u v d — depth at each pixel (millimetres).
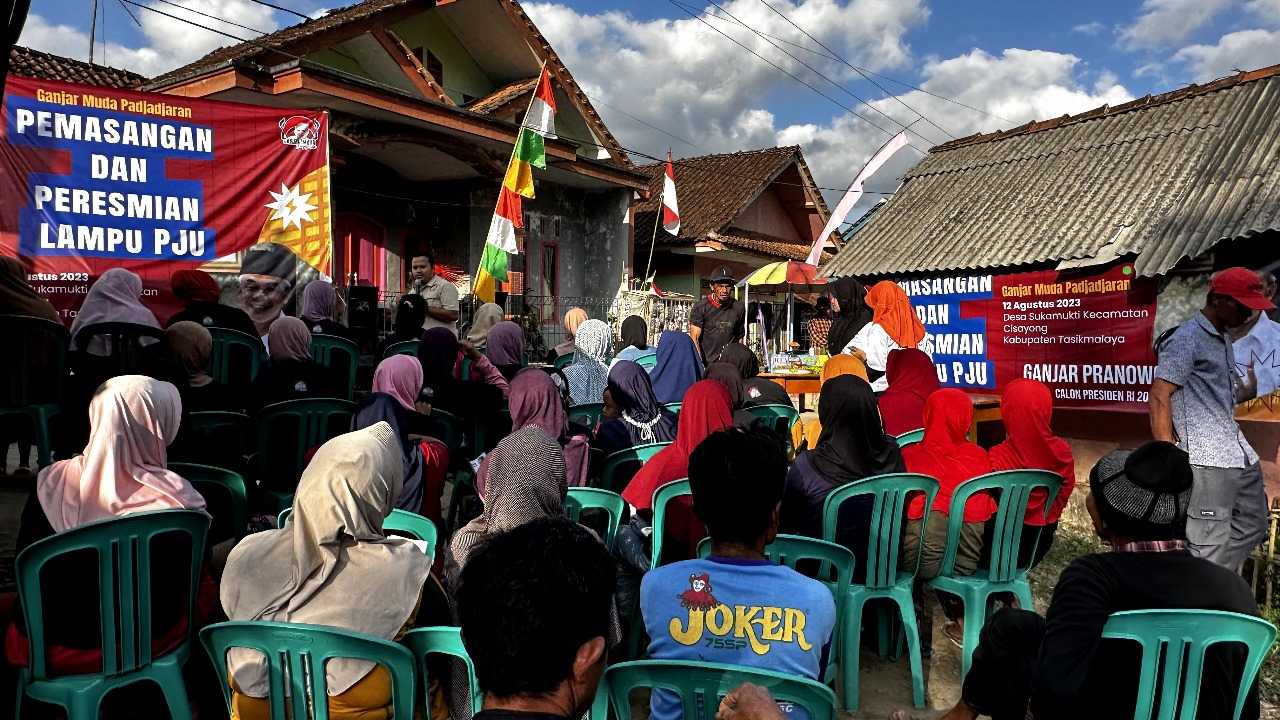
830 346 7852
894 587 3500
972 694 2395
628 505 3742
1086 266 7035
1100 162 8500
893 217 9461
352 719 2094
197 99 6867
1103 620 2000
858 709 3424
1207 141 7789
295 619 2189
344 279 13422
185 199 6875
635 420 4762
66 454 4582
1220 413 3836
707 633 2127
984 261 7773
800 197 22875
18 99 6215
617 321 15625
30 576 2398
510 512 3031
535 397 4059
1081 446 7223
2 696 2785
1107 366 7074
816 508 3615
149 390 2758
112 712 2887
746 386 5945
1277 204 6324
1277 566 4414
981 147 10039
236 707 2121
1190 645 1959
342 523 2254
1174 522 2043
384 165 13875
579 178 15203
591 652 1397
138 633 2523
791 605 2119
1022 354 7641
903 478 3449
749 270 21812
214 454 3994
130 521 2473
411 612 2289
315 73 10117
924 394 5176
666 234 19047
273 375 4934
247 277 7145
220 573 3277
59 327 4691
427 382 5246
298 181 7332
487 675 1361
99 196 6531
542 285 15602
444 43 14422
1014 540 3670
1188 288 6602
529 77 15180
